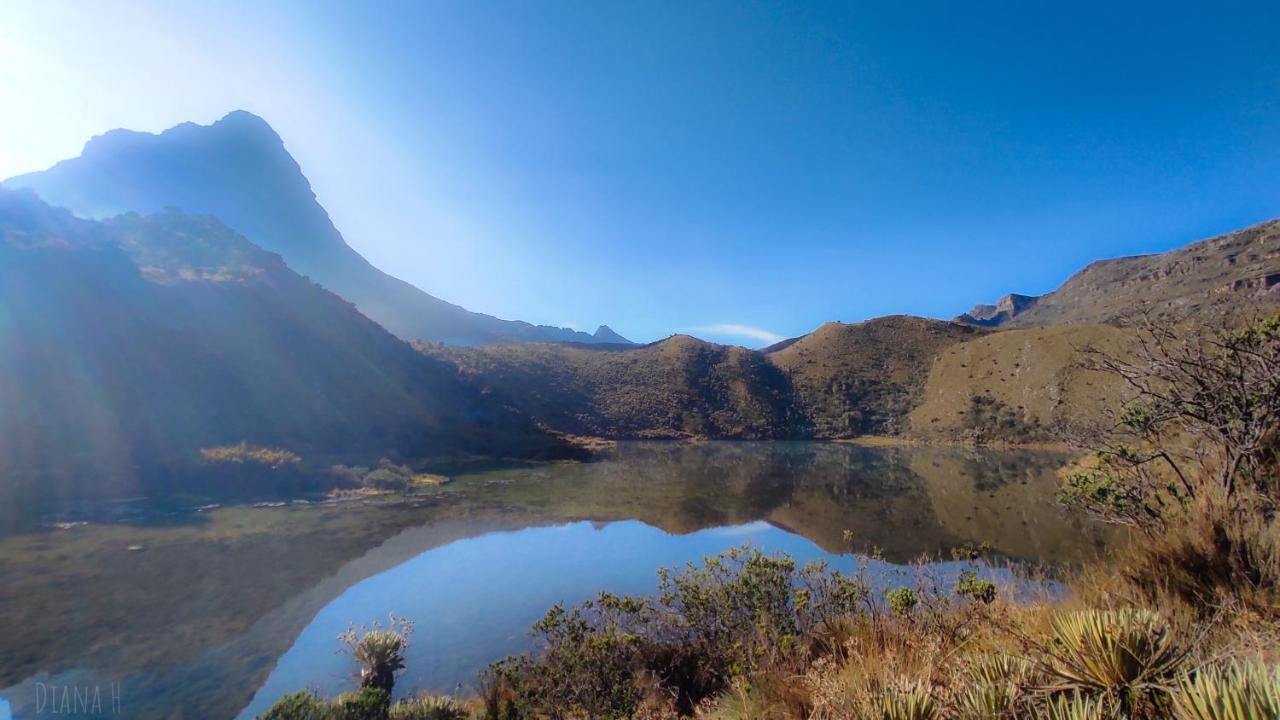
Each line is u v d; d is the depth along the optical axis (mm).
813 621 5863
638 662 7254
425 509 30328
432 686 10266
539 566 19375
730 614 7246
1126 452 5273
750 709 4129
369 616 14266
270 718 6996
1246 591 2924
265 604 14992
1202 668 1893
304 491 33031
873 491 39125
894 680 2609
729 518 29484
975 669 2402
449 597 15883
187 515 25438
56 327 33719
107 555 18766
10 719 9258
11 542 19766
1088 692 2010
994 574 4465
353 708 7387
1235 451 4324
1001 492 37000
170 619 13672
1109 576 3785
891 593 4809
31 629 12758
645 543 23234
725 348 126188
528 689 7773
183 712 9484
